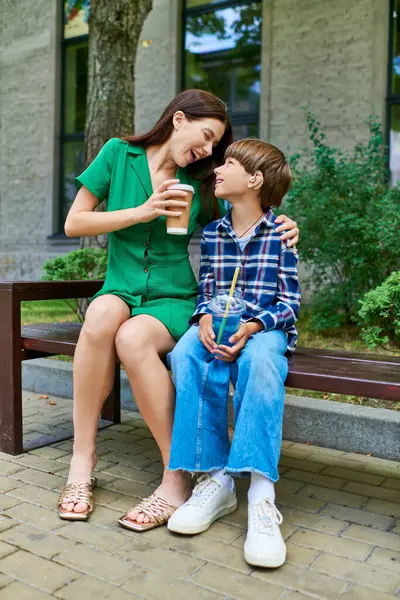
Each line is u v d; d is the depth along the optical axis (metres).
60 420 2.96
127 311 1.96
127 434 2.75
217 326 1.74
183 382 1.76
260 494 1.66
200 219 2.23
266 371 1.68
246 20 7.65
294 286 1.94
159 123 2.07
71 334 2.50
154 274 2.08
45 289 2.50
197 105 1.99
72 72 9.15
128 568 1.53
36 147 9.31
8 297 2.38
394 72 6.60
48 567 1.53
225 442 1.82
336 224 4.12
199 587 1.45
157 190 1.92
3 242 9.70
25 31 9.31
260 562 1.52
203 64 7.98
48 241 9.15
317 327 4.43
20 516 1.84
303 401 2.71
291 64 7.04
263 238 1.95
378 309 2.66
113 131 4.76
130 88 4.85
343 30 6.67
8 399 2.42
